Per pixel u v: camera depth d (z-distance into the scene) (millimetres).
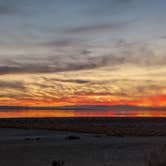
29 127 101875
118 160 26469
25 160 28391
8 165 25984
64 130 87125
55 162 24047
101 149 35844
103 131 78812
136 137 54625
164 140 45719
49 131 82812
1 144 44312
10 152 34469
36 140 50625
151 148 34000
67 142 45719
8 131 82562
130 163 24562
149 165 18344
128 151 32719
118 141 45438
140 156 28156
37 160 28172
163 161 17938
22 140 51156
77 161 26703
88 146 39312
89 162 25922
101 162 25875
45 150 35844
